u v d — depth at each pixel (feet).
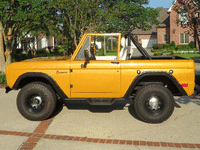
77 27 52.70
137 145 14.03
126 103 24.13
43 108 18.30
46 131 16.37
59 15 52.54
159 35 132.46
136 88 19.26
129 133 15.97
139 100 17.57
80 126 17.37
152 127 17.08
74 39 53.06
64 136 15.48
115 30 61.77
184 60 17.62
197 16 41.42
